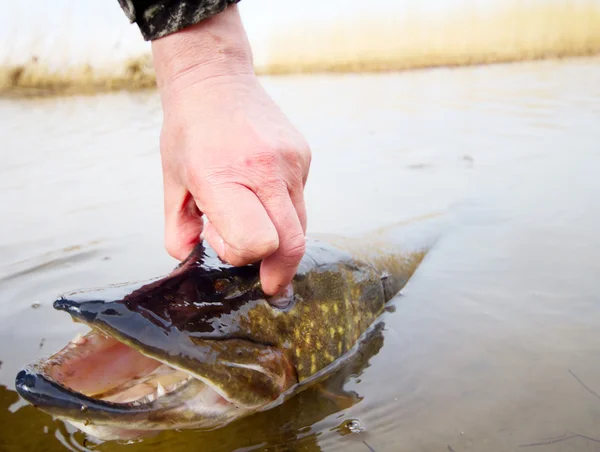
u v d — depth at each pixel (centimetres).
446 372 41
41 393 29
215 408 34
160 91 36
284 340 39
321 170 99
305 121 142
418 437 34
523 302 51
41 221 77
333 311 43
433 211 76
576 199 77
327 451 34
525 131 119
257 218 30
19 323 50
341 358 44
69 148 121
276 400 38
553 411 36
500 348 44
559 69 210
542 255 61
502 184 87
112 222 76
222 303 35
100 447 35
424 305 52
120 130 139
